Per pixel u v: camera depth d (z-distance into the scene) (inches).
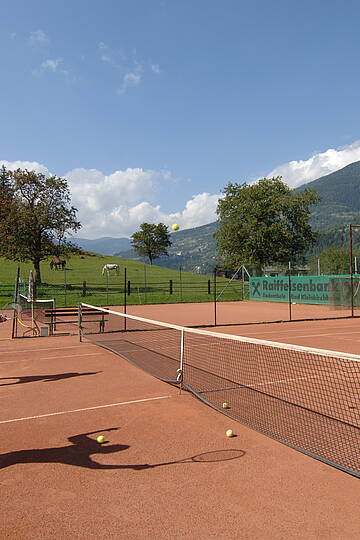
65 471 158.2
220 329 614.5
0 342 491.5
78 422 213.5
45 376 316.2
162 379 297.4
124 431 199.6
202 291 1523.1
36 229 1384.1
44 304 1016.9
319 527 120.3
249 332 571.2
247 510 129.6
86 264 2374.5
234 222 2007.9
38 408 237.8
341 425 198.5
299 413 217.6
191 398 252.8
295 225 2064.5
